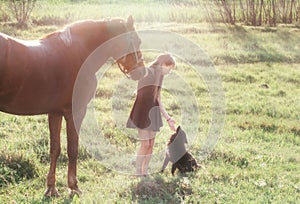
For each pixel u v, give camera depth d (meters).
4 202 6.81
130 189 7.25
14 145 8.70
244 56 16.97
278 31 21.23
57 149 7.00
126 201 6.87
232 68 15.56
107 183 7.55
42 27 19.44
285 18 23.41
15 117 10.45
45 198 6.88
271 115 11.71
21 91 6.20
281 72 15.55
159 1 26.16
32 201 6.76
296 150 9.53
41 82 6.31
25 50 6.19
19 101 6.27
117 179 7.75
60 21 20.64
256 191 7.45
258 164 8.62
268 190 7.48
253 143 9.72
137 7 24.14
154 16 22.05
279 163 8.71
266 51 17.88
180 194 7.17
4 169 7.66
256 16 23.16
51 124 6.92
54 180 7.08
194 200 6.96
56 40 6.62
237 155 8.81
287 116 11.67
